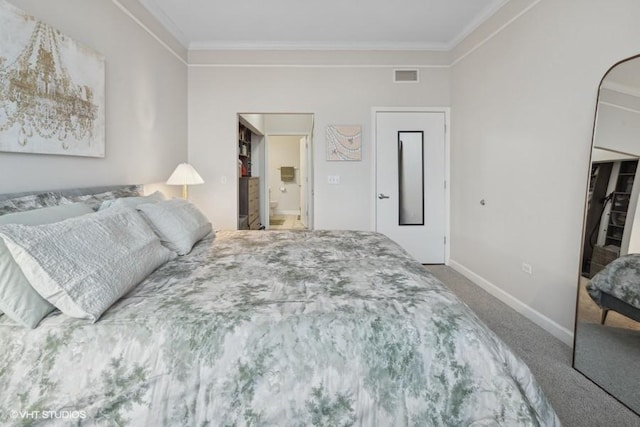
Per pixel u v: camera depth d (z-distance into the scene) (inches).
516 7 102.7
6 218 46.6
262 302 45.7
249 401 37.9
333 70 152.3
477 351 39.9
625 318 64.9
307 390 38.5
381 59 152.2
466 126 137.3
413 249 158.7
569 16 82.0
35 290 40.8
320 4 115.4
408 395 38.7
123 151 99.1
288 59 151.6
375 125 154.4
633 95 65.1
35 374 37.5
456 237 148.7
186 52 148.8
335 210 156.8
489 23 118.3
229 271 60.7
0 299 39.0
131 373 37.9
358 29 134.9
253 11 120.6
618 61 69.3
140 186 104.2
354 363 39.4
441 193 156.5
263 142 264.5
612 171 69.4
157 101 121.2
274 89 152.1
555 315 88.3
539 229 93.9
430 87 152.9
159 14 119.7
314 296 47.9
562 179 85.1
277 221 322.3
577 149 80.3
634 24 66.1
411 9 118.6
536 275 95.3
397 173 155.8
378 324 41.3
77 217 53.4
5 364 37.9
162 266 63.8
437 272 145.7
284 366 38.9
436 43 148.5
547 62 89.8
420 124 154.4
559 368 73.6
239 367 38.5
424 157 155.3
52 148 69.3
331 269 61.7
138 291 50.2
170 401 37.4
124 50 99.4
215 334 39.6
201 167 152.9
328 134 153.5
